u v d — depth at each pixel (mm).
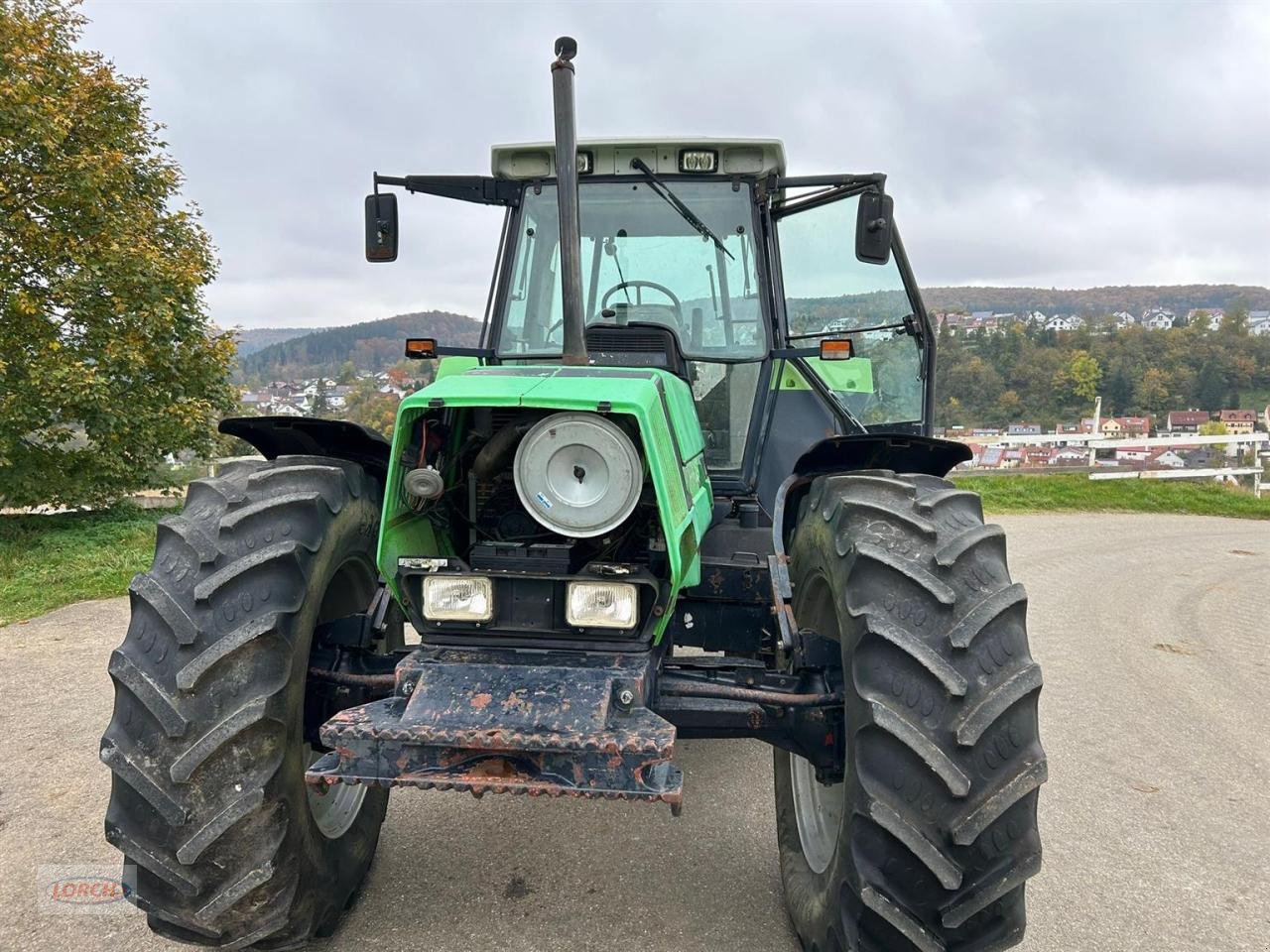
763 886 3311
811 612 3023
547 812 3871
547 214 4371
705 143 4258
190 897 2375
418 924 3039
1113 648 6727
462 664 2475
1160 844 3631
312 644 2785
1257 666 6266
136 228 12328
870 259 3998
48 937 2879
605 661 2479
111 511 12812
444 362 4340
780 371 4324
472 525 2801
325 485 2775
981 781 2215
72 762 4285
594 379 2611
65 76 12062
